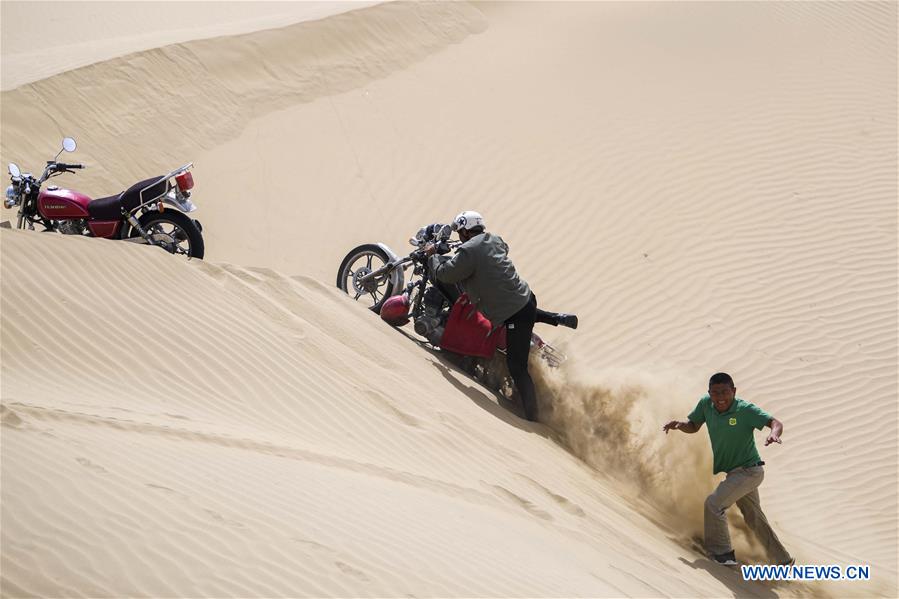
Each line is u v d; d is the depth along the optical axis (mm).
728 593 15617
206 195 37656
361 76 47156
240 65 44906
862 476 25859
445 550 12031
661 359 29734
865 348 29688
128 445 12734
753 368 29297
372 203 38312
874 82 42625
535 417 21547
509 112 43500
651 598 13281
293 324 19438
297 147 41594
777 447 26891
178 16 75312
